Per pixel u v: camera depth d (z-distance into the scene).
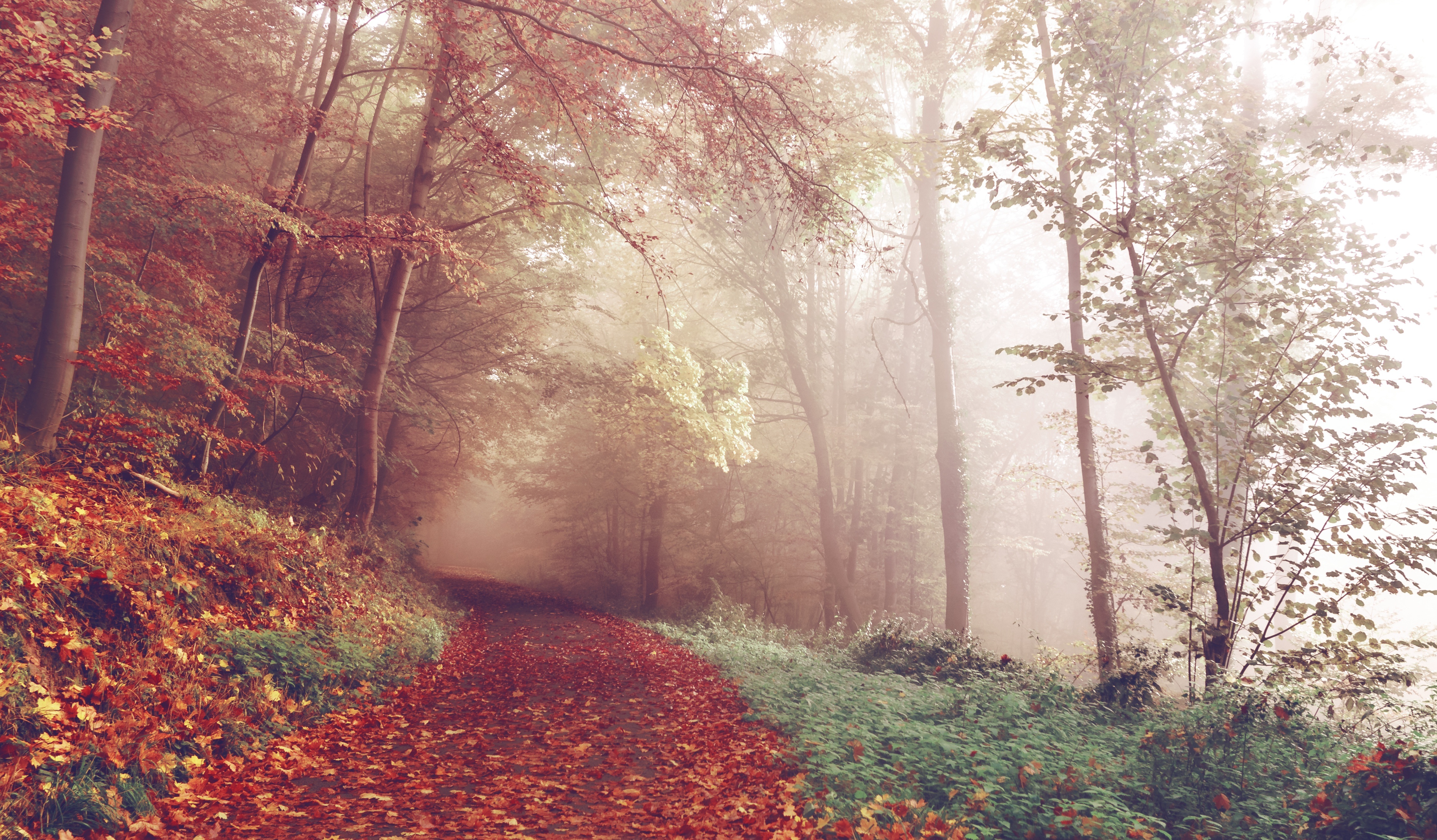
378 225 12.30
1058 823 4.37
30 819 3.69
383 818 4.85
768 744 6.95
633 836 4.78
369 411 16.11
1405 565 7.80
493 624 18.81
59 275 8.03
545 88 11.36
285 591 9.17
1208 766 5.69
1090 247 9.90
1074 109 10.01
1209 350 9.80
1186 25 9.59
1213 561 8.87
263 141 16.95
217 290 13.30
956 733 6.51
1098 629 12.16
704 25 10.51
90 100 8.05
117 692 5.02
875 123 18.44
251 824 4.51
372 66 20.45
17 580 5.04
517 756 6.64
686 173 11.38
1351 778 4.95
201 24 16.91
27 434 7.75
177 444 10.34
